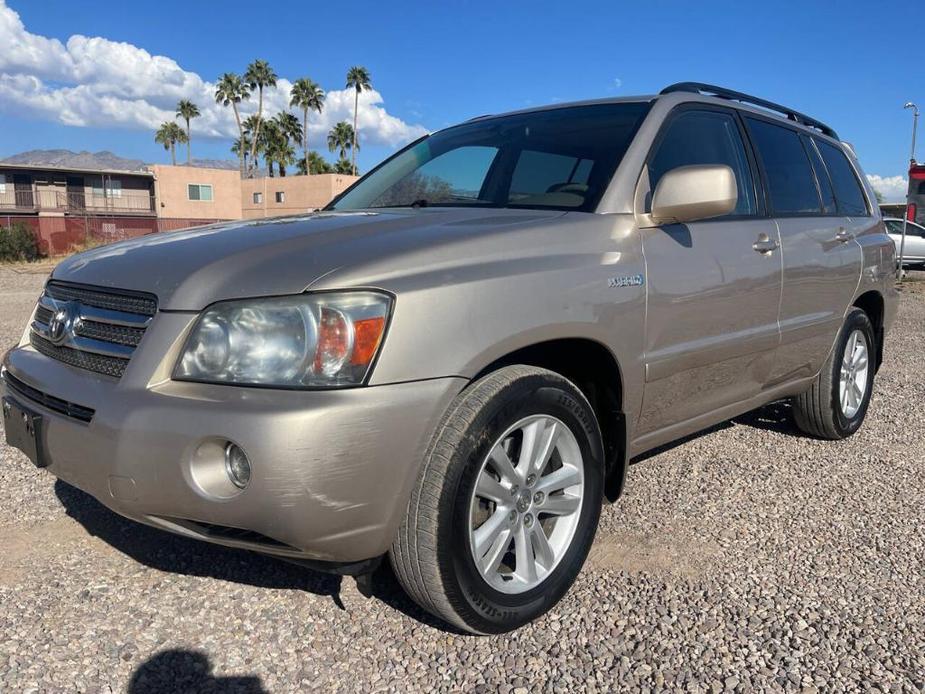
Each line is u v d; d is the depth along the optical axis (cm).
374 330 219
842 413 461
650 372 300
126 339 239
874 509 368
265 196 5384
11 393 275
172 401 217
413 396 222
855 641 256
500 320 242
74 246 3338
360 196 386
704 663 244
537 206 314
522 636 259
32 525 337
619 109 351
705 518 354
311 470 208
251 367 217
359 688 232
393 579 297
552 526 279
